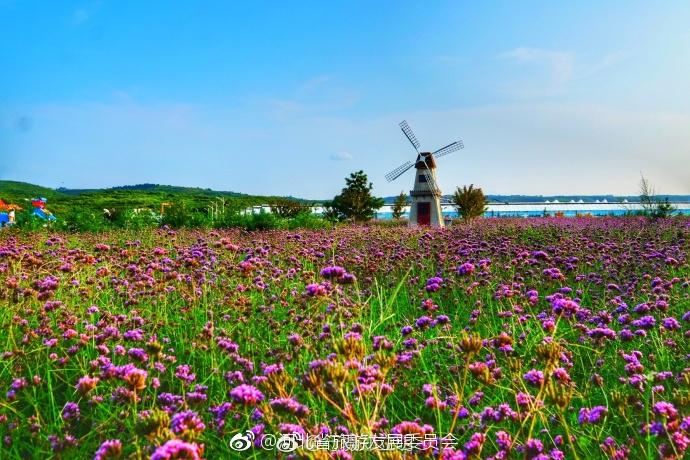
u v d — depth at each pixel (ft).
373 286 30.40
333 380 8.93
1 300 19.92
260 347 19.45
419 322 17.10
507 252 36.86
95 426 12.66
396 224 154.30
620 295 25.18
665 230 61.16
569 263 30.07
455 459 9.56
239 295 24.91
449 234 54.08
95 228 74.43
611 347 18.06
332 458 9.14
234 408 12.33
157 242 51.37
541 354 10.42
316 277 30.99
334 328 18.62
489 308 23.65
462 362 16.69
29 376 15.98
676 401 10.68
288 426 10.01
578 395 13.32
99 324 19.22
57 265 27.14
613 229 63.26
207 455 11.87
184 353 18.72
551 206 272.72
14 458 11.57
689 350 17.46
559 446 11.85
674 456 9.59
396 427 9.77
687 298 23.27
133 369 11.66
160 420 8.59
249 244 48.98
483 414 11.95
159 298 24.00
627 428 12.42
